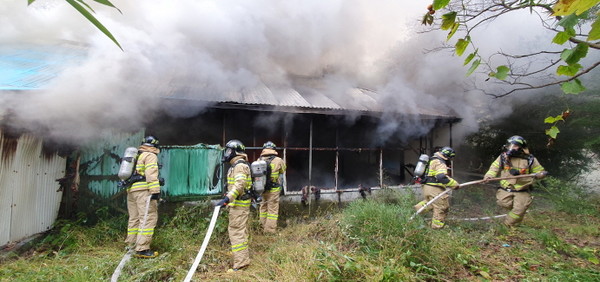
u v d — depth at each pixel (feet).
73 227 11.66
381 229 10.52
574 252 10.89
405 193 17.57
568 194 18.40
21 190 10.24
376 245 10.22
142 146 11.03
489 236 12.45
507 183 13.67
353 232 11.27
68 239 11.01
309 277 8.33
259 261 10.18
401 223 10.53
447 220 15.07
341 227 11.78
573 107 17.88
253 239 12.55
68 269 9.09
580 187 20.07
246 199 10.14
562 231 13.75
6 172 9.60
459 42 4.81
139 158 10.70
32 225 10.79
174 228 12.19
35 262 9.57
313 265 8.71
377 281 7.75
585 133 19.08
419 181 14.30
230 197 9.36
